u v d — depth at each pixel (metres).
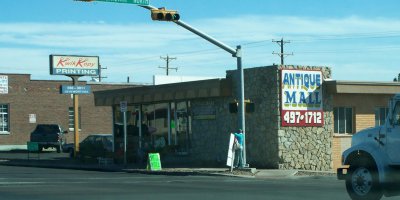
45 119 53.91
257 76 27.75
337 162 28.05
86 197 15.71
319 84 27.78
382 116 29.17
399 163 13.88
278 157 26.66
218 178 23.53
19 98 52.94
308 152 27.33
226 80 28.75
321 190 17.83
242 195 16.23
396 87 28.47
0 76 52.12
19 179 22.52
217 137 29.61
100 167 29.92
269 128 27.08
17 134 52.69
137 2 21.80
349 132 28.50
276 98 26.75
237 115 27.84
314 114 27.52
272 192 17.16
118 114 36.66
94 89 55.91
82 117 55.44
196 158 30.91
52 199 15.26
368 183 14.34
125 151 30.66
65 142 51.12
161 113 33.53
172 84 31.50
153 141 33.72
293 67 27.20
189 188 18.53
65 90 38.56
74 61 41.28
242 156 26.09
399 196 16.06
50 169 30.02
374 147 14.39
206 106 30.33
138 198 15.45
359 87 27.70
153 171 26.70
